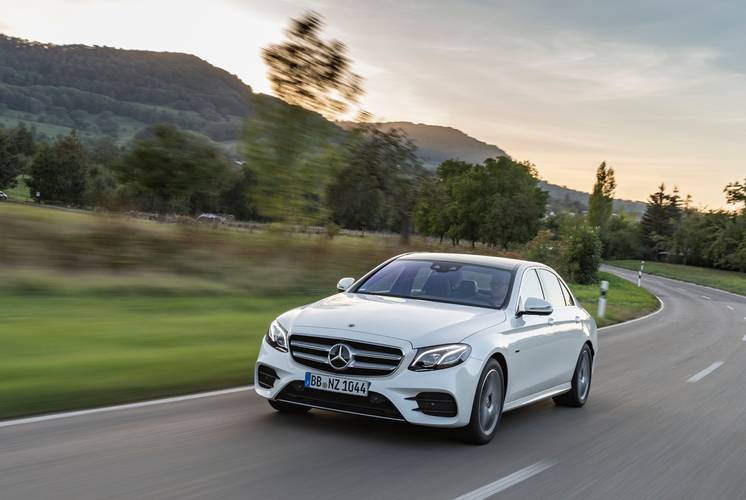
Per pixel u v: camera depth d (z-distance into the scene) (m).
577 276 53.03
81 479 4.39
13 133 138.50
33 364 7.84
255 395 7.35
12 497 4.00
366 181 39.16
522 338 6.57
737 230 112.06
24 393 6.62
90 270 15.16
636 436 7.00
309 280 18.72
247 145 20.19
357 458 5.29
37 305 12.20
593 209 148.75
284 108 20.00
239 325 12.33
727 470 6.02
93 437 5.40
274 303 15.91
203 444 5.38
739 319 29.47
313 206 21.09
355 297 6.64
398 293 6.79
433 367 5.55
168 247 17.56
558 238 55.47
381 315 5.94
